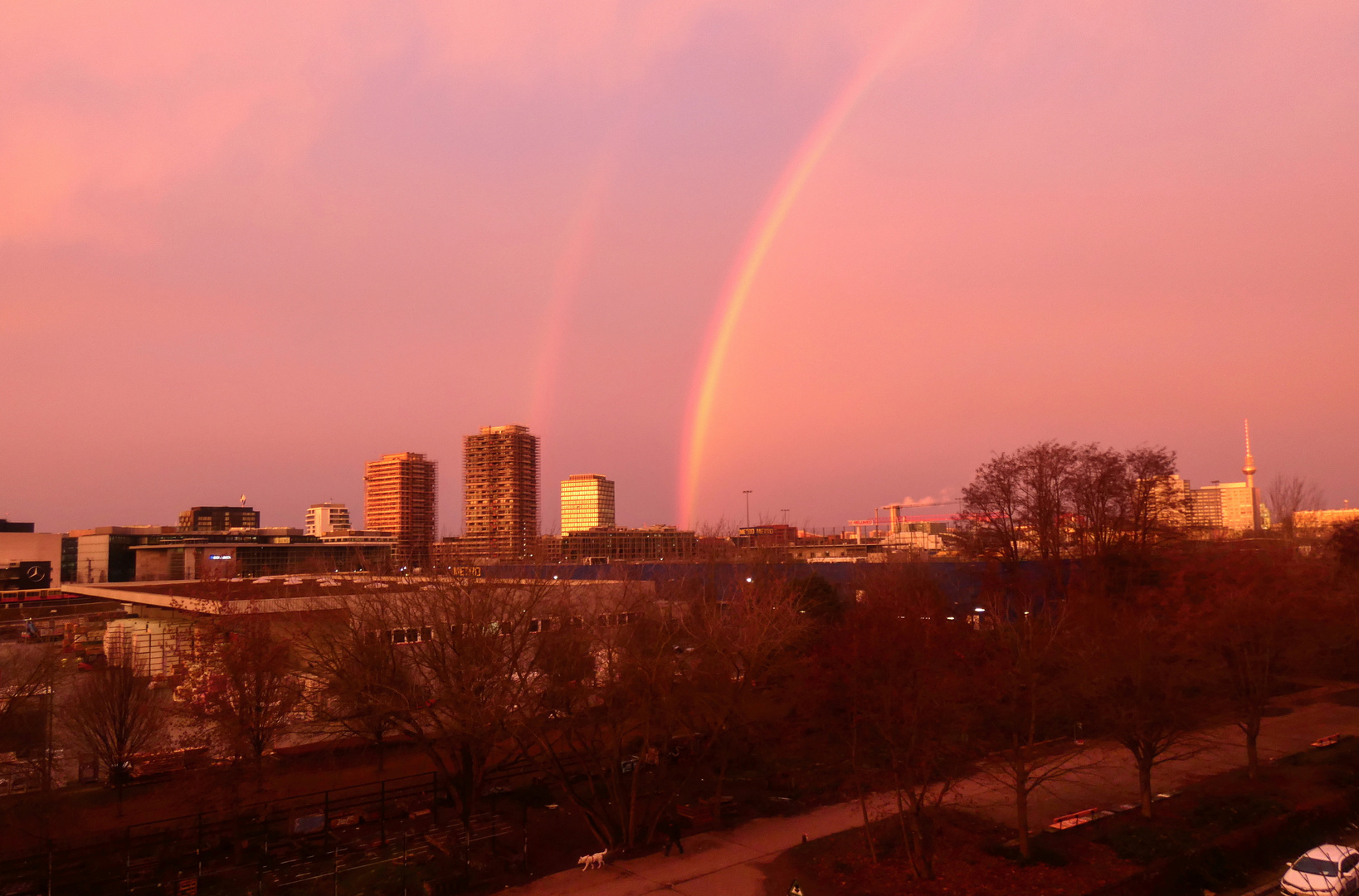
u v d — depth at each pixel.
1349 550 69.94
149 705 41.41
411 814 33.78
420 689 32.31
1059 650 39.97
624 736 35.66
